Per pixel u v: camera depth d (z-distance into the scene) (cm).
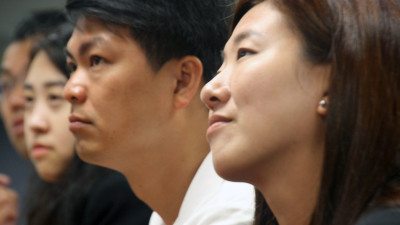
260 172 299
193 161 386
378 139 280
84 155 383
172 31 379
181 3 383
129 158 383
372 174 280
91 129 377
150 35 377
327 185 286
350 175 280
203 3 387
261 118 293
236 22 323
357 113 280
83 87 378
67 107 559
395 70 284
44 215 564
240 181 304
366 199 280
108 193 495
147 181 389
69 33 555
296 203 300
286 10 299
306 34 294
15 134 683
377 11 289
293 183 297
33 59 568
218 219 364
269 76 293
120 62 376
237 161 295
